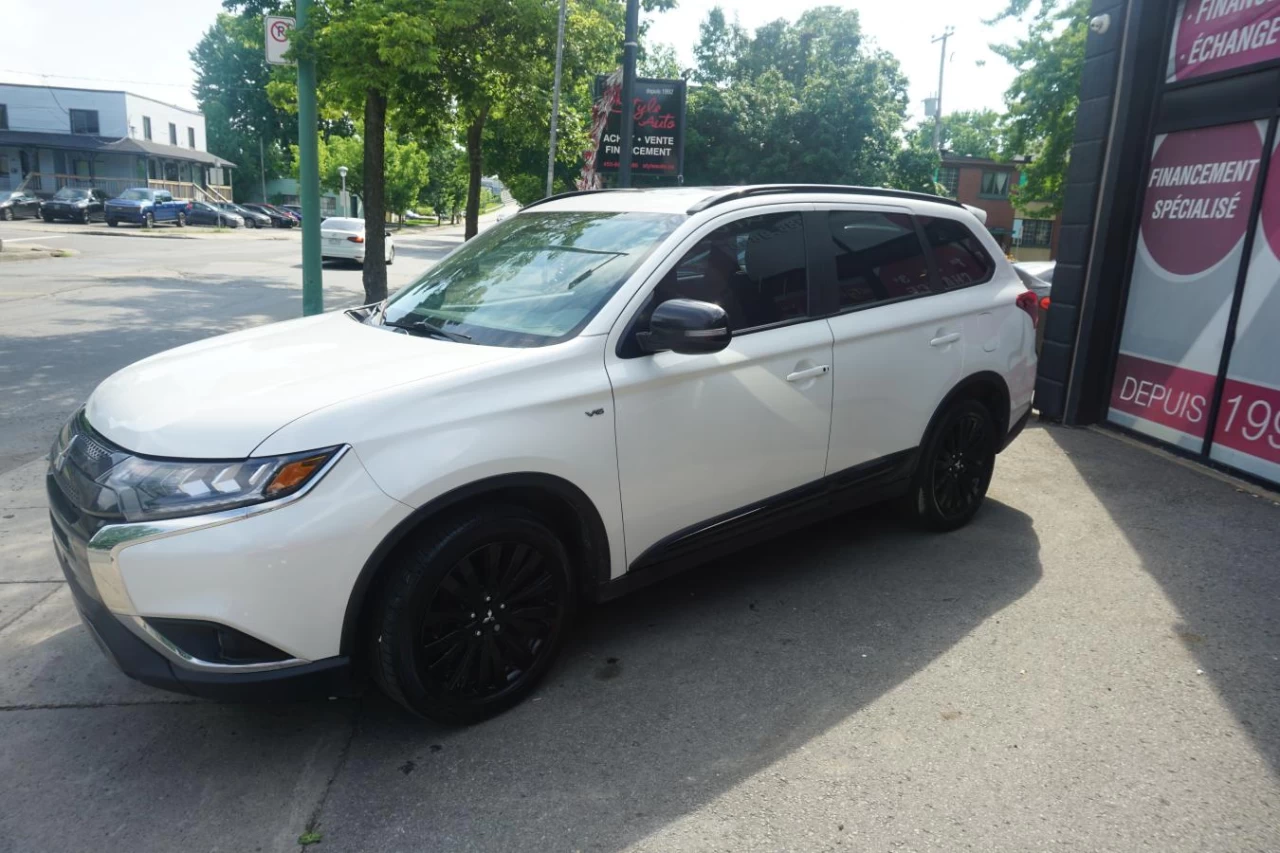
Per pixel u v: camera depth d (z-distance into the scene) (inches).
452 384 115.3
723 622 154.5
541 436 120.0
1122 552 186.2
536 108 520.1
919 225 183.2
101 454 109.3
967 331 184.2
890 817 105.0
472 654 120.6
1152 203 269.6
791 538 194.1
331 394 111.3
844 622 154.6
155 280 714.8
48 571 170.9
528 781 111.7
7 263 789.2
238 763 115.2
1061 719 125.4
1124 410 283.7
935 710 127.5
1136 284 277.4
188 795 108.7
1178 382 260.5
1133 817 105.1
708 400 139.5
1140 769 114.3
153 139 2326.5
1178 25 260.1
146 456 104.9
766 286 151.3
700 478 141.4
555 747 118.6
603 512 130.0
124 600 102.3
